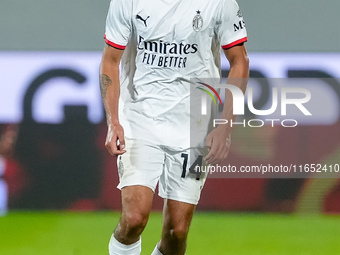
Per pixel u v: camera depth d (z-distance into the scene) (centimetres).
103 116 2580
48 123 2580
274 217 2492
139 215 1390
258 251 1956
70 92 2578
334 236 2192
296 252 1955
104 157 2580
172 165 1468
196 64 1449
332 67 2544
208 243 2048
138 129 1459
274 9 2695
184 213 1457
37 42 2683
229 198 2536
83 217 2464
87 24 2689
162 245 1485
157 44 1427
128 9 1430
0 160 2569
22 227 2280
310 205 2555
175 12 1410
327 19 2698
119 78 1502
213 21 1429
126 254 1460
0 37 2670
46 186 2580
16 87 2566
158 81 1449
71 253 1912
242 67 1473
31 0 2684
